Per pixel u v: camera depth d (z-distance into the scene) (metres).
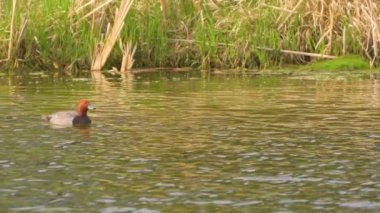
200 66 59.16
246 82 51.41
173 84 50.53
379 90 46.94
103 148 30.55
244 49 58.88
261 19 59.31
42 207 22.83
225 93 45.97
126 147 30.72
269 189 24.66
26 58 58.09
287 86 49.16
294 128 34.56
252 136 32.84
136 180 25.80
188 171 26.94
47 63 58.25
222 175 26.41
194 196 23.92
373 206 22.80
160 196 23.94
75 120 35.41
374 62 58.00
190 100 43.09
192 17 60.41
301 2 60.00
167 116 37.78
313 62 58.78
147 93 46.16
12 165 27.73
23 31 58.03
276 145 31.03
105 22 59.25
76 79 53.28
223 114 38.31
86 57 58.47
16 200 23.52
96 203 23.22
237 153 29.62
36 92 46.69
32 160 28.50
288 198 23.67
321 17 59.34
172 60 59.75
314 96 44.50
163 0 59.75
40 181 25.62
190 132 33.72
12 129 34.38
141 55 59.50
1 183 25.38
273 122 36.09
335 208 22.64
